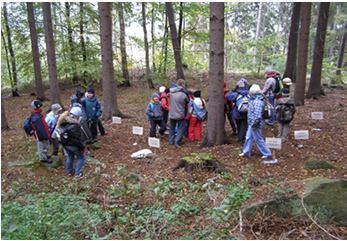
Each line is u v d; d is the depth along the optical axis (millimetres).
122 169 7312
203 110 9156
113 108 11930
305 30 12008
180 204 5418
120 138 9922
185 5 17328
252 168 6914
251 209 4828
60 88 20500
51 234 4684
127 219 5176
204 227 4797
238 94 8453
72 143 7227
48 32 13672
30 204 5789
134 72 23000
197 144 8875
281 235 4375
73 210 5426
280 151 7836
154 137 9594
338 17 20219
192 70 22688
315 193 4840
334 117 10781
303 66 12383
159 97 9828
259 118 7129
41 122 7906
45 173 7711
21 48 20703
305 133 8164
